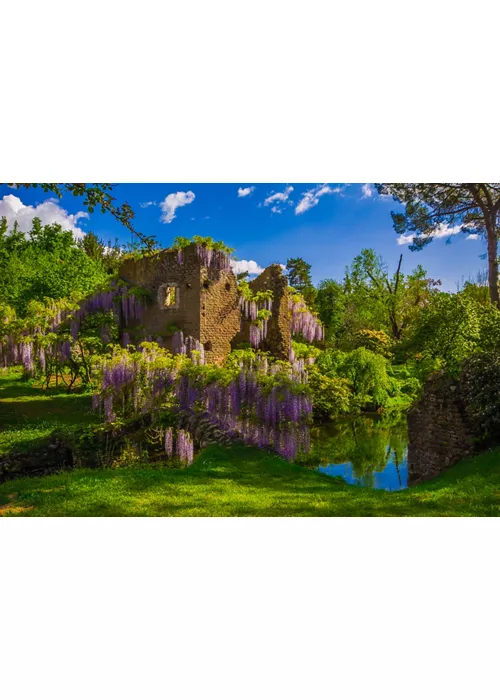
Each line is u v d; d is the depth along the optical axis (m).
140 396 12.50
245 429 10.92
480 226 20.86
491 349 10.95
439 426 9.69
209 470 8.83
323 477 8.94
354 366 20.55
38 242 40.41
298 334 26.19
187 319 18.52
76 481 7.75
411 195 20.55
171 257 18.94
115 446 11.62
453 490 7.01
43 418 14.66
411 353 18.08
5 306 19.19
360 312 36.81
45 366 18.66
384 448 13.84
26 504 6.42
